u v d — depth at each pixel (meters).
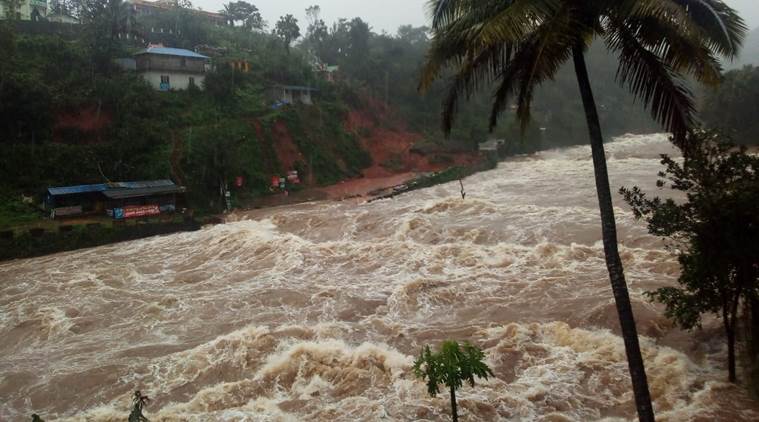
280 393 13.35
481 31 7.98
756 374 12.49
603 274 19.48
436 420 11.67
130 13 58.38
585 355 14.02
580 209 28.70
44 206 34.50
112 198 33.91
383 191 45.00
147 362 15.44
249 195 42.47
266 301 19.81
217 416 12.28
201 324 18.20
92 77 44.06
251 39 74.25
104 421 12.59
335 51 78.25
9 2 55.19
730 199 10.69
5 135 36.84
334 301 19.36
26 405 13.66
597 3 8.45
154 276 23.97
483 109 74.25
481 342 15.33
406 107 70.19
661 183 12.14
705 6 8.24
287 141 50.31
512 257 22.00
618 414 11.64
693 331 14.88
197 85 51.25
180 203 38.19
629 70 9.34
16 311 20.28
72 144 38.62
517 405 12.07
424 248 24.00
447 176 46.94
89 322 18.91
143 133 41.12
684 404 11.78
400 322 17.39
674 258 19.83
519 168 52.03
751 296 11.77
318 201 43.19
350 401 12.62
